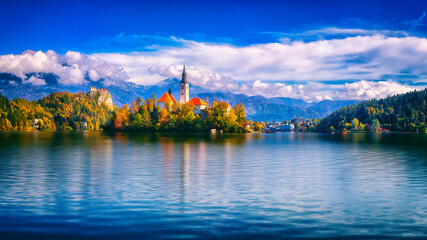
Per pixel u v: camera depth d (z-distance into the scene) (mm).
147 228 19328
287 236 18156
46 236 17906
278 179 37656
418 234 18578
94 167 47781
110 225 19859
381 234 18562
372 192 30234
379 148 98500
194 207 24328
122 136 196875
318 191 30594
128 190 30547
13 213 22375
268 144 119375
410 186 33406
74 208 23797
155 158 62094
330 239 17734
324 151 85312
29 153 71125
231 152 78812
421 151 85250
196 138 166625
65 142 119625
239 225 20016
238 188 31922
